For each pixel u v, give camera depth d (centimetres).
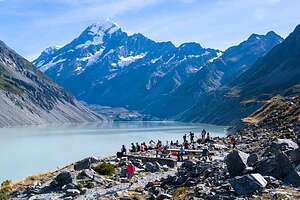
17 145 18325
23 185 5266
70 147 16738
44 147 17025
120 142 18800
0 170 10400
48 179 5375
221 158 5712
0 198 4441
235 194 2548
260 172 2823
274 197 2286
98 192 4119
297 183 2542
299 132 6488
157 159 6419
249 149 5969
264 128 9819
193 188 3134
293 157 2958
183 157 6669
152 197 3262
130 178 4803
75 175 4828
